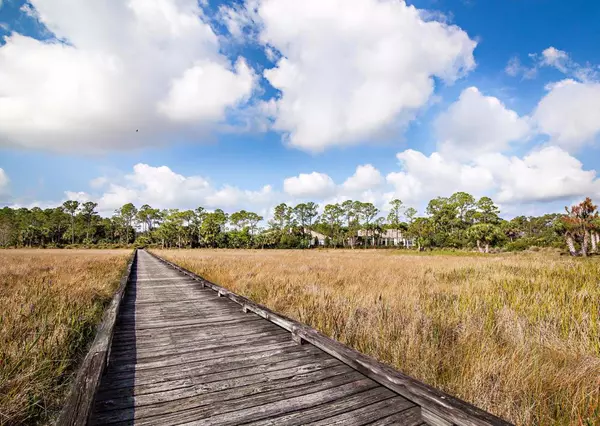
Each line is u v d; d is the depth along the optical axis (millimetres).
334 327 5426
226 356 4102
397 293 8133
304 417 2623
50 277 10961
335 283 10414
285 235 78312
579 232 26312
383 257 28531
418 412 2713
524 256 27984
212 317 6371
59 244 84250
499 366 3561
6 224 88250
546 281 9125
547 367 3631
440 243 58594
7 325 4707
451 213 72562
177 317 6367
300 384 3256
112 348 4426
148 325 5727
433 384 3541
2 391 2943
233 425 2504
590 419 2691
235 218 94125
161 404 2840
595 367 3529
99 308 6816
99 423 2520
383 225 88500
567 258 22438
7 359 3523
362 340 4883
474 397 3131
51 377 3363
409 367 3879
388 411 2725
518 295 7309
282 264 18219
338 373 3547
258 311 6094
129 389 3135
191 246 88625
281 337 4969
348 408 2770
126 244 89250
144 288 10570
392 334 4941
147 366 3756
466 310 6070
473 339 4473
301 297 7797
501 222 71000
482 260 21266
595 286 8219
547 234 57750
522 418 2781
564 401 3055
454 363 3967
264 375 3486
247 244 80875
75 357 4203
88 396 2396
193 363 3855
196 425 2502
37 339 3920
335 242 83750
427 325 4980
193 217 90062
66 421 2057
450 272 13312
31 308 5734
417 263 19000
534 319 5641
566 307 6176
